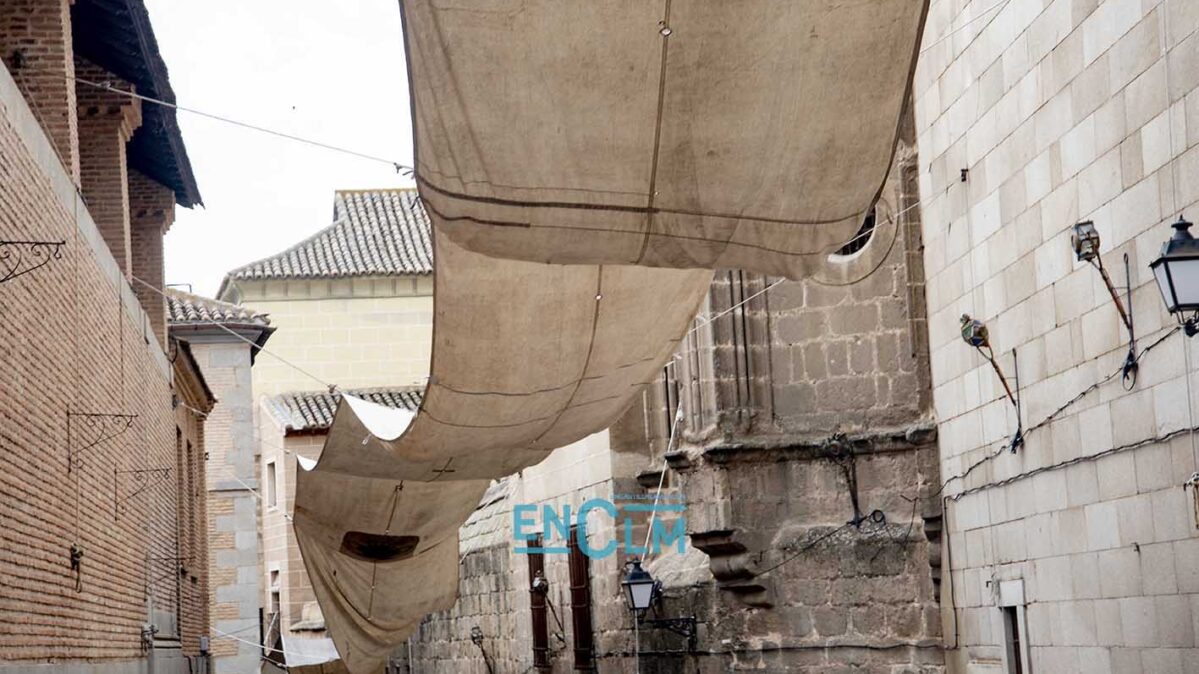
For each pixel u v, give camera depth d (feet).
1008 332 57.67
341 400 47.47
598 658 88.22
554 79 28.96
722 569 73.72
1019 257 56.08
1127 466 47.67
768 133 30.25
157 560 80.12
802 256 32.30
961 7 60.80
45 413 47.93
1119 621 48.67
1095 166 48.75
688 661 78.02
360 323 163.02
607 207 30.71
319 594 66.85
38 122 49.37
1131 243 46.37
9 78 43.29
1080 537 51.55
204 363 117.19
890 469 70.64
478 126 29.01
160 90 75.72
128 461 68.33
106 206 74.13
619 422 85.51
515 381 41.68
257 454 165.78
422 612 70.33
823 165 30.83
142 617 72.43
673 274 39.93
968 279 62.03
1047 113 52.54
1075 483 51.88
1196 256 36.35
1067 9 50.37
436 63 28.14
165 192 90.79
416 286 164.14
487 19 28.07
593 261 31.86
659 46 28.94
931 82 65.00
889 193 70.59
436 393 41.50
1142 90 45.11
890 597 70.18
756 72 29.48
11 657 41.93
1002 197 57.47
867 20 29.12
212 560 115.65
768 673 73.00
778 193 31.14
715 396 73.46
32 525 45.52
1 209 41.47
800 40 29.22
